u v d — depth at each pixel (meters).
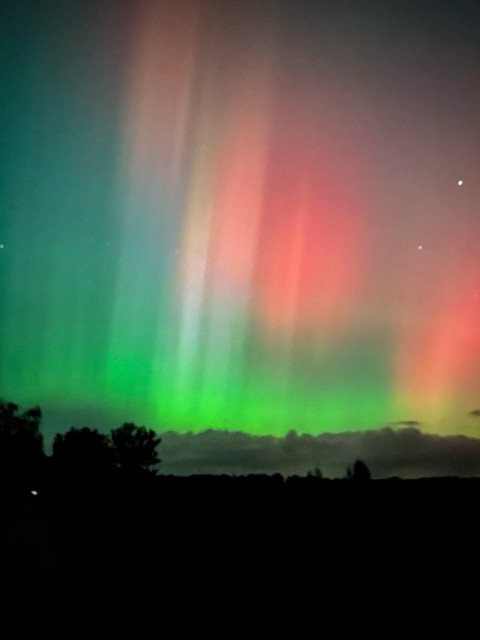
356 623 6.15
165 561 8.41
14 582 7.35
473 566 7.68
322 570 7.76
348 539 8.95
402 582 7.27
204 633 5.83
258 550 8.74
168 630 5.91
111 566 8.02
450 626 6.04
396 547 8.51
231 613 6.36
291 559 8.32
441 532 9.00
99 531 10.09
